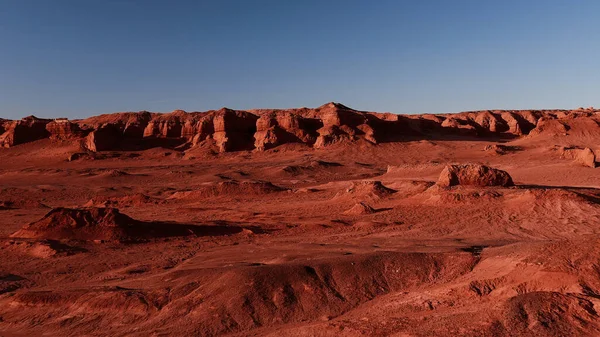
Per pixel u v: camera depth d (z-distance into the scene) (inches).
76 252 1006.4
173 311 565.9
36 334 565.6
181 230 1189.1
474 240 883.4
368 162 3462.1
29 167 3654.0
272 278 599.2
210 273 646.5
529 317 386.3
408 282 609.6
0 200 2285.9
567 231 949.8
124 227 1130.7
